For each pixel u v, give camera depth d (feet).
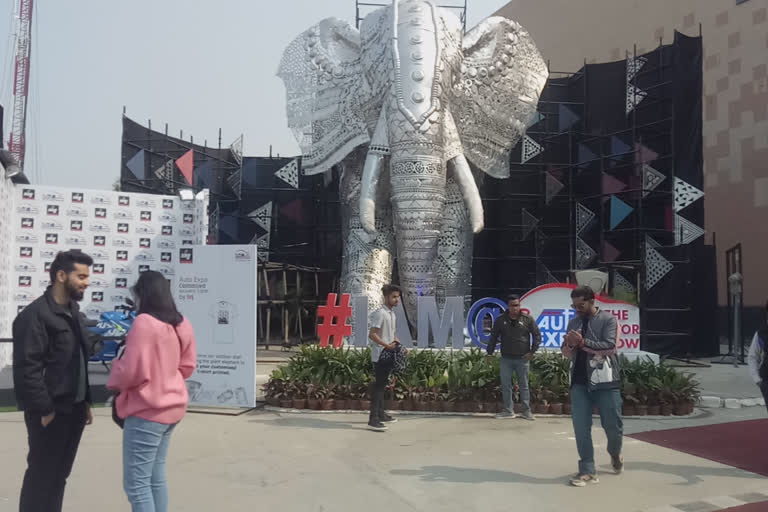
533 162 58.85
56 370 11.96
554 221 60.13
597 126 57.93
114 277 41.96
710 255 50.37
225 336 27.07
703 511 14.89
